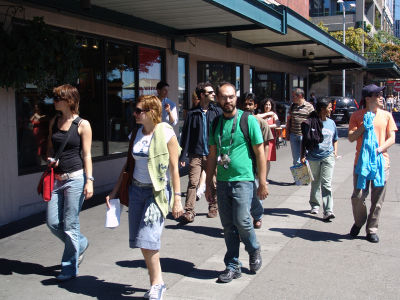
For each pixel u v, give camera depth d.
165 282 4.54
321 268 4.84
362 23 43.78
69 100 4.56
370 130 5.50
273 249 5.46
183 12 8.65
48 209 4.61
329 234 6.06
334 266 4.90
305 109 9.28
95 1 7.63
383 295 4.17
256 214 6.23
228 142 4.42
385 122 5.60
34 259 5.28
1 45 6.07
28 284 4.56
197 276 4.70
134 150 4.12
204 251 5.45
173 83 11.12
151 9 8.34
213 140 4.59
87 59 8.27
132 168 4.19
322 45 14.17
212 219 6.87
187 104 12.05
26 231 6.30
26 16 6.82
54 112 7.41
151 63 10.31
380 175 5.48
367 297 4.13
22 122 6.90
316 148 6.66
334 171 10.92
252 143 4.41
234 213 4.45
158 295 4.00
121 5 7.98
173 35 10.55
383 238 5.85
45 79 6.68
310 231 6.20
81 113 8.19
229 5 7.81
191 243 5.75
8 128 6.53
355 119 5.72
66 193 4.57
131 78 9.64
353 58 18.61
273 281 4.52
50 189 4.52
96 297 4.26
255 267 4.66
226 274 4.52
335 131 6.82
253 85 16.27
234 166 4.39
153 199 4.05
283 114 16.72
